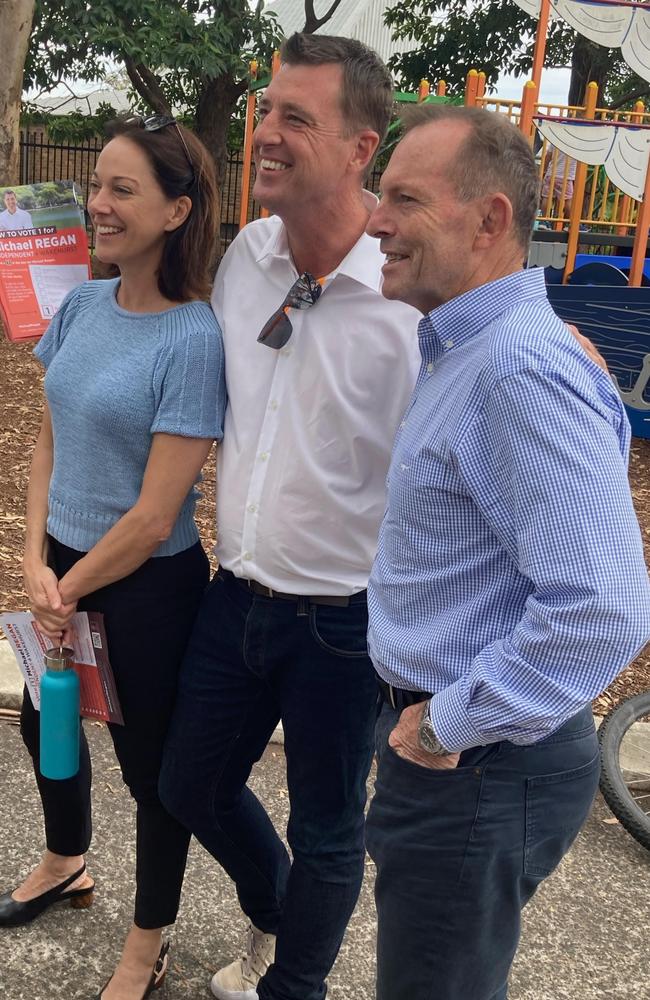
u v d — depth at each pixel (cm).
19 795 306
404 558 165
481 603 156
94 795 311
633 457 746
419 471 159
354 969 256
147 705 220
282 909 226
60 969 243
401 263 162
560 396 143
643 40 829
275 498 200
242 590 210
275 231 209
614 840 321
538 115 806
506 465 147
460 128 156
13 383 744
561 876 299
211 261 209
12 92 782
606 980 259
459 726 149
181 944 257
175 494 203
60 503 214
